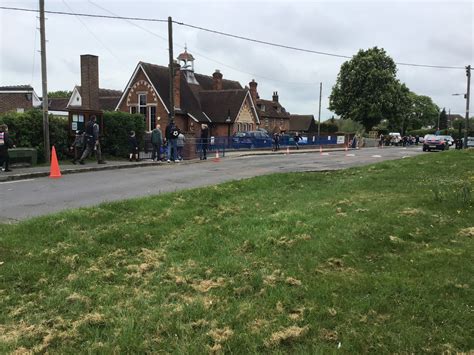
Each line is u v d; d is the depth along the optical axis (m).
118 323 4.05
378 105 62.59
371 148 49.50
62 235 6.68
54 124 19.69
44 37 18.84
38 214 8.67
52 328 4.05
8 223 7.64
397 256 5.77
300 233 6.83
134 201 9.05
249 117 50.56
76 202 10.07
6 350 3.65
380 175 13.73
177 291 4.85
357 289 4.66
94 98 36.88
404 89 66.44
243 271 5.34
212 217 8.23
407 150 42.59
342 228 6.97
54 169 15.13
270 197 10.45
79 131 19.11
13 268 5.39
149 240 6.72
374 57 63.94
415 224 7.14
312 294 4.58
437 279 4.84
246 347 3.64
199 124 45.97
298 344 3.68
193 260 5.84
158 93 43.00
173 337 3.81
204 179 14.46
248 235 6.86
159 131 22.11
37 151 18.64
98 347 3.65
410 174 13.64
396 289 4.62
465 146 45.59
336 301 4.39
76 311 4.38
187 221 7.91
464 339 3.66
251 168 18.70
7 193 11.35
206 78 55.69
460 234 6.64
